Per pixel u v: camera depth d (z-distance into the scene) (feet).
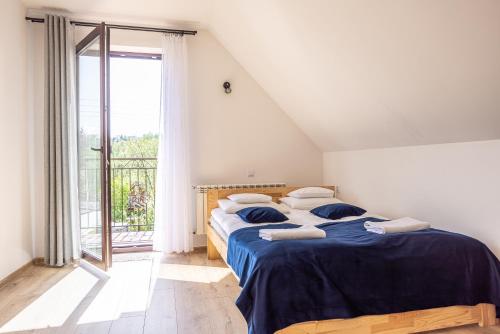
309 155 14.24
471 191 7.80
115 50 12.59
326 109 11.24
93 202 10.88
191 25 12.48
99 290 8.73
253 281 5.64
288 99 12.64
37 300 8.10
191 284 9.12
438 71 6.69
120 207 15.70
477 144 7.65
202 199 12.40
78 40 11.77
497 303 6.43
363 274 5.91
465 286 6.37
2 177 9.31
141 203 15.90
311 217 9.91
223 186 12.57
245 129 13.42
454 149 8.25
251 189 12.42
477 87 6.38
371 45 7.41
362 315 5.74
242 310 5.54
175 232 12.12
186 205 12.17
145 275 9.88
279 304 5.41
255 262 5.82
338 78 9.34
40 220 11.43
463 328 6.49
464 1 5.11
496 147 7.22
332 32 7.98
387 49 7.16
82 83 11.37
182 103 12.27
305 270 5.68
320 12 7.71
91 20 11.73
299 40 9.16
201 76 12.96
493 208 7.30
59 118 10.96
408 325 6.08
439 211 8.71
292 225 8.68
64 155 11.00
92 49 10.93
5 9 9.61
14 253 9.91
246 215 9.23
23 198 10.57
